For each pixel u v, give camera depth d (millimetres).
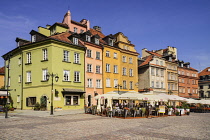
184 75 61781
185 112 30719
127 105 31719
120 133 12266
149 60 51312
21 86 34875
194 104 47031
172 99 27938
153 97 25578
